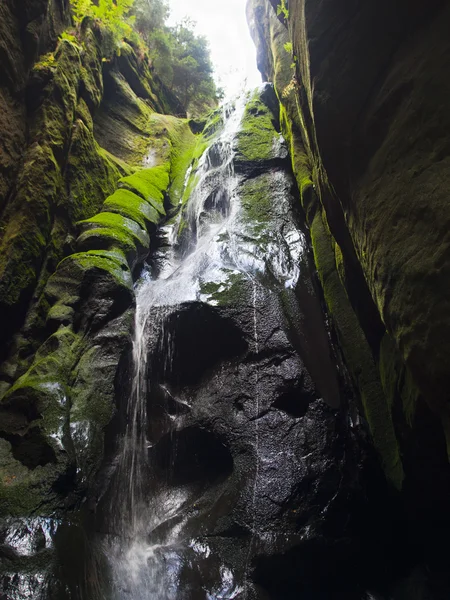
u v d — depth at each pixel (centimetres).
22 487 469
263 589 425
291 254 770
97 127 1070
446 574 509
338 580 461
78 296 668
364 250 346
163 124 1243
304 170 827
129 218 872
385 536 502
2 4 715
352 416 573
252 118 1110
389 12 312
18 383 576
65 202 786
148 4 1571
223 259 773
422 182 260
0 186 675
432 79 268
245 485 491
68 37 900
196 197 1012
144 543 495
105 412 567
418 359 252
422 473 463
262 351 599
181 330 657
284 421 531
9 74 726
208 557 448
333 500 467
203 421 564
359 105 342
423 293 246
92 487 509
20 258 658
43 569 392
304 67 438
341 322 604
